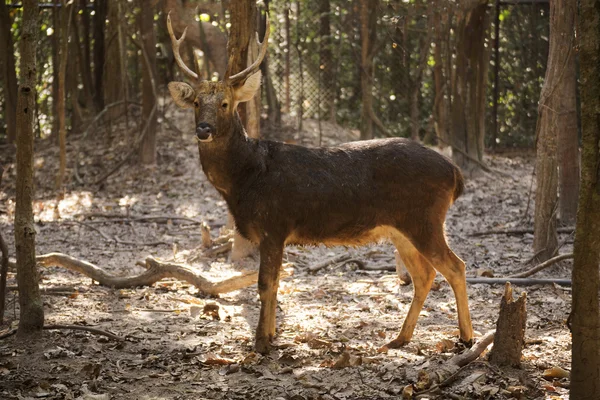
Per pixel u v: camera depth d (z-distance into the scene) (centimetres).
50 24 2089
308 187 716
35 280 743
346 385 626
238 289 944
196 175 1730
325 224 725
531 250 1195
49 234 1309
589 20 493
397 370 651
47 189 1684
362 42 1806
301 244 745
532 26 2052
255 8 995
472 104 1811
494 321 823
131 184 1681
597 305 518
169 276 946
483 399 593
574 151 1320
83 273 981
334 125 2034
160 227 1373
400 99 2077
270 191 715
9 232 1318
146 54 1775
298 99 2081
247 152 722
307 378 644
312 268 1071
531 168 1903
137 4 1805
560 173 1336
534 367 653
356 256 1139
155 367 676
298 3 2022
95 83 2117
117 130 1983
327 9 2014
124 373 661
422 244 718
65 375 652
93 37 2108
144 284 960
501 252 1186
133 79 2106
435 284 966
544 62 2075
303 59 2077
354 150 736
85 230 1343
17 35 2172
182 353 707
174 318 834
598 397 522
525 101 2111
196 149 1869
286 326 802
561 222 1332
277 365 679
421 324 816
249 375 660
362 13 1780
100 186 1684
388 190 717
